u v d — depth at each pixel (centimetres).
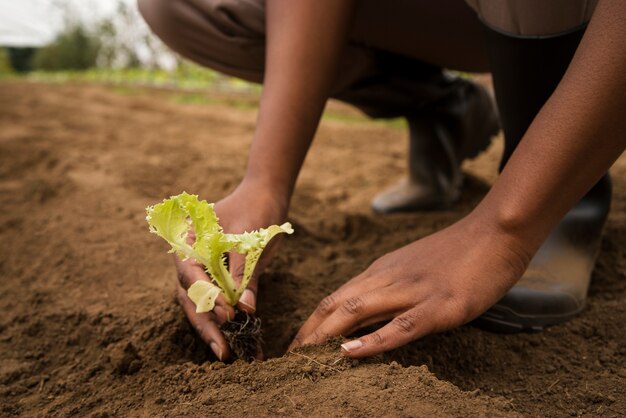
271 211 158
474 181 304
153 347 163
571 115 124
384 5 211
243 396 127
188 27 212
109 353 168
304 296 183
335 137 489
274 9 170
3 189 331
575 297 169
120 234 251
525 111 168
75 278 220
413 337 132
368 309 137
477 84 275
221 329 142
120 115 616
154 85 970
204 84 985
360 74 233
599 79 120
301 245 230
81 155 386
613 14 120
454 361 153
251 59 218
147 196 304
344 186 335
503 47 160
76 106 683
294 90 165
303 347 139
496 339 161
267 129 165
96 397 149
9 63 1748
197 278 144
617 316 171
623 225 226
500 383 147
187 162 380
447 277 136
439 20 212
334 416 117
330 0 164
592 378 147
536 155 129
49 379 166
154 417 125
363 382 127
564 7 144
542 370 151
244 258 149
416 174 267
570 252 173
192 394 134
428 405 119
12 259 247
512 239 134
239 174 337
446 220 250
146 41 1322
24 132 482
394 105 252
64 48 1528
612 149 124
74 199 297
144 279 212
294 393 126
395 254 148
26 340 187
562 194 129
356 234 245
